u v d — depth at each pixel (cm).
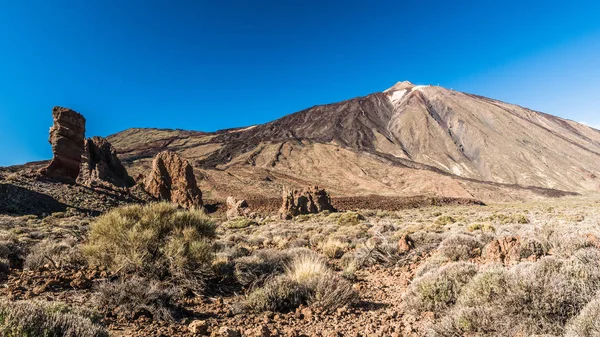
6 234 1391
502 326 419
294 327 536
